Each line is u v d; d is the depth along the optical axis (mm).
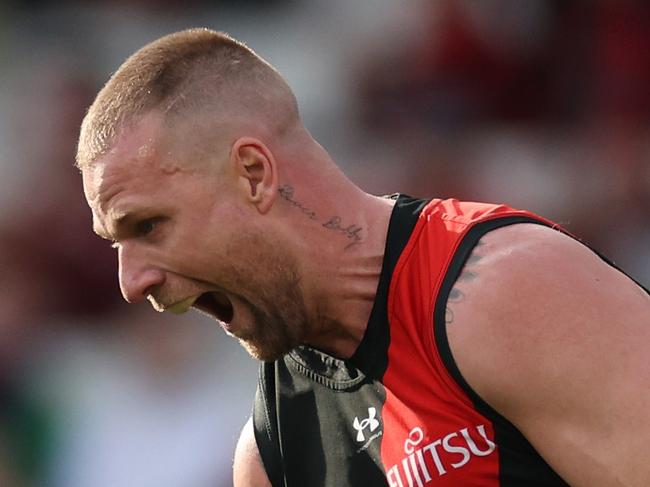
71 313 19328
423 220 6977
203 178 6789
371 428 7125
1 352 18375
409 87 21688
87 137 6996
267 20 22656
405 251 6887
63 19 22859
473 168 20656
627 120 21047
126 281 6887
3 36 22625
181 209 6773
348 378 7219
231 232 6812
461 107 21484
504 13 21906
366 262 6992
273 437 7844
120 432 16094
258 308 6996
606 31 21578
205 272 6871
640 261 19250
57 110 21656
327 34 22438
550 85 21672
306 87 21844
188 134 6793
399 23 22172
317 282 6977
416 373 6703
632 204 19906
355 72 22000
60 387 17328
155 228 6840
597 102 21344
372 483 7191
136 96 6898
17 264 19438
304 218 6953
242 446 8148
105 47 22719
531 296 6344
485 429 6512
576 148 20812
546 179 20312
